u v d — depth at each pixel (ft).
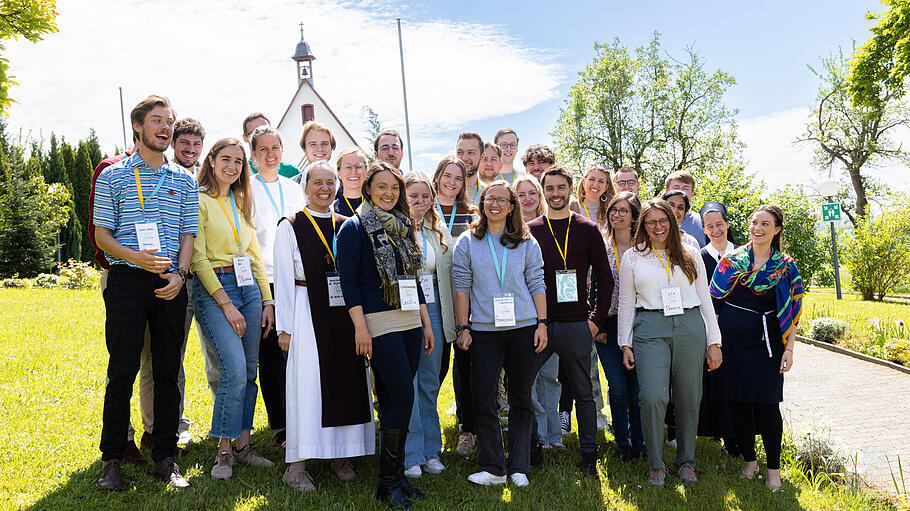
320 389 12.28
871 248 59.26
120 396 11.82
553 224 14.30
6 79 28.78
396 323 12.00
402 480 12.17
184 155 14.24
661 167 108.06
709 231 16.28
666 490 13.43
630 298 14.23
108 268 12.16
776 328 14.10
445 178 15.29
